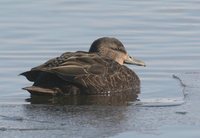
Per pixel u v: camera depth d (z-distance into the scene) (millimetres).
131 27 22859
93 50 18406
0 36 21734
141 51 20328
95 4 25938
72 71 16578
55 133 13750
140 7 25484
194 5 25797
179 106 15602
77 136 13586
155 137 13531
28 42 21141
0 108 15516
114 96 16688
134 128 14078
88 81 16719
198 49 20422
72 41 21266
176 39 21484
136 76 17578
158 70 18672
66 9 25109
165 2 26297
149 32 22297
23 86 17328
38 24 23125
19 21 23438
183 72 18484
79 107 15648
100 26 22938
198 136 13570
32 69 16438
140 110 15320
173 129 14016
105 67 17047
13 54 19953
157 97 16453
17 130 13922
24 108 15531
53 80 16594
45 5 25672
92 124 14320
